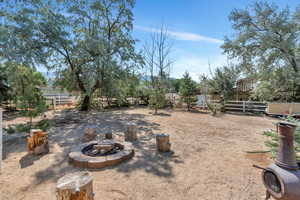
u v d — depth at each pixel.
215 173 2.66
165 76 13.35
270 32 10.48
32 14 6.98
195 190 2.21
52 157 3.26
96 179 2.47
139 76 11.23
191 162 3.08
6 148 3.76
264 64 11.20
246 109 10.02
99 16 9.70
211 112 10.15
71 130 5.52
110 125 6.36
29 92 4.73
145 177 2.54
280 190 1.64
